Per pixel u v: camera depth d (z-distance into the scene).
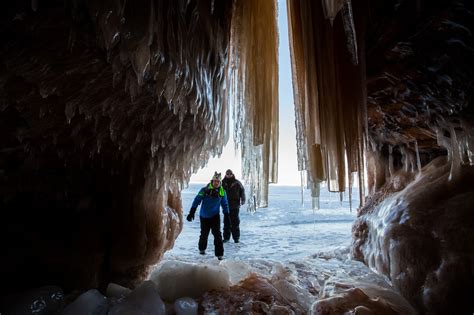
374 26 2.43
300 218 12.97
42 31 1.25
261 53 3.21
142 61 1.51
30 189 2.12
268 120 3.23
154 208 3.03
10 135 1.70
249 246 6.30
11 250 2.11
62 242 2.32
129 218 2.71
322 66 2.97
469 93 2.50
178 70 1.87
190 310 2.15
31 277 2.21
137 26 1.45
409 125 3.54
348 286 2.65
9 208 2.12
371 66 2.88
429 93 2.82
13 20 1.16
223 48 2.84
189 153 3.19
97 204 2.55
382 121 3.80
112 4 1.31
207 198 4.99
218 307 2.20
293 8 3.20
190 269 2.61
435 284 2.37
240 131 3.29
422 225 2.75
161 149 2.72
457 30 2.09
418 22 2.16
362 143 2.93
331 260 4.17
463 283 2.24
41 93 1.46
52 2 1.17
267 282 2.69
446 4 1.93
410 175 4.02
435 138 3.54
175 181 3.58
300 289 2.75
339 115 2.95
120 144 2.26
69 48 1.34
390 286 2.82
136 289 2.22
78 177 2.34
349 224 10.84
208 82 2.50
